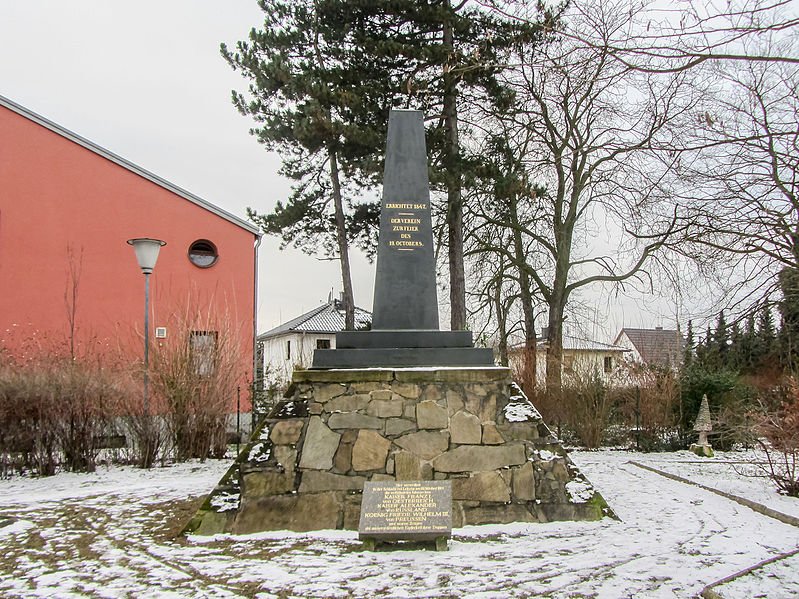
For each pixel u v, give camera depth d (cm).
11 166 1625
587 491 635
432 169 1534
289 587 425
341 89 1605
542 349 1962
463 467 626
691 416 1433
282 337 3691
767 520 628
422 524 519
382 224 745
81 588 433
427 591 411
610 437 1447
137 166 1730
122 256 1705
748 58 354
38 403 937
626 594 399
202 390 1089
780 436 820
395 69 1648
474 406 647
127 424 1044
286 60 1741
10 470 948
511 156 1631
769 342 785
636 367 1533
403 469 620
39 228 1634
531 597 397
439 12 1534
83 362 1025
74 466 972
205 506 590
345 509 603
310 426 628
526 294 1988
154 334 1187
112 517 645
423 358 675
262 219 1997
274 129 1781
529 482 629
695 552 496
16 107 1633
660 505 707
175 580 445
